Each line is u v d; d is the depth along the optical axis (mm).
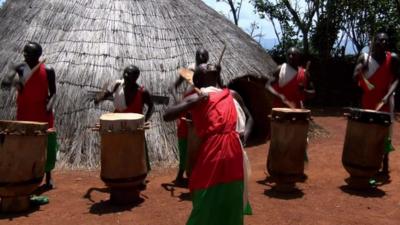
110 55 7715
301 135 5566
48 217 4891
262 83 9070
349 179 6059
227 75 8281
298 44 17438
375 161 5742
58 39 7938
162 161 7215
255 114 9961
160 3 8797
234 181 3438
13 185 4844
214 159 3414
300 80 6430
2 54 8172
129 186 5250
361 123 5691
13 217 4875
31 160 4891
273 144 5699
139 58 7816
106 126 5094
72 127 7199
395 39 15500
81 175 6625
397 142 9531
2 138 4789
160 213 5000
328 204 5363
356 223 4734
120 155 5133
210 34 8875
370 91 6453
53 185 6055
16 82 5602
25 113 5598
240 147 3516
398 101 15039
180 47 8227
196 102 3473
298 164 5629
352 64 15914
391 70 6355
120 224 4672
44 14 8359
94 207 5223
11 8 9203
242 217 3520
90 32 7957
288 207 5215
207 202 3416
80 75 7492
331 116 13625
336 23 16328
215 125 3455
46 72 5629
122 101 5918
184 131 6098
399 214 5059
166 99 7527
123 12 8305
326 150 8547
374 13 15727
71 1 8430
